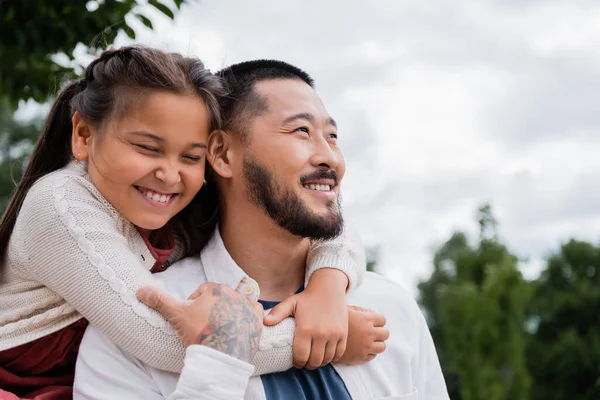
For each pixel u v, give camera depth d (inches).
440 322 1031.0
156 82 86.9
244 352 81.0
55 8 178.9
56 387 93.9
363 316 93.3
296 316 89.0
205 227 100.4
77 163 96.5
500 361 607.2
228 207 98.6
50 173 94.5
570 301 1019.9
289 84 97.3
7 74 198.1
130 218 90.1
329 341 88.1
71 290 85.7
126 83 87.1
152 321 83.7
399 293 104.8
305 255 100.7
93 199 89.7
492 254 691.4
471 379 603.2
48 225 87.0
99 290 84.9
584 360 960.9
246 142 95.3
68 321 90.0
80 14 178.4
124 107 86.7
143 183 88.0
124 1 182.4
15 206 98.8
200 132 89.7
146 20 182.9
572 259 1071.0
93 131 89.6
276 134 94.0
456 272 708.0
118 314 84.0
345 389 92.0
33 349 92.7
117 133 87.0
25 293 90.6
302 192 93.6
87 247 86.1
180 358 83.4
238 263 99.0
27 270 89.2
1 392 88.1
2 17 178.1
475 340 607.5
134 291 85.1
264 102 95.4
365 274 106.5
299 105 95.3
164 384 87.1
